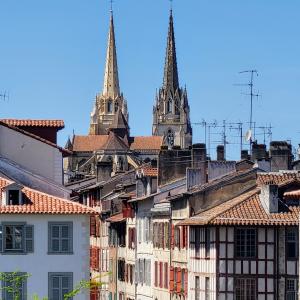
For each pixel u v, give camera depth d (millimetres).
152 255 144000
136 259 151625
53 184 118375
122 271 159500
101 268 172875
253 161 146375
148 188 146875
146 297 146875
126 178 176500
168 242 136500
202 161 138750
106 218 169875
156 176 147125
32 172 119688
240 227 119250
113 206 167125
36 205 107625
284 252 119375
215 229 119500
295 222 118438
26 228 107250
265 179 125188
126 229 157625
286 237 119375
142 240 149125
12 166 117812
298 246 119062
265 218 118938
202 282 122938
